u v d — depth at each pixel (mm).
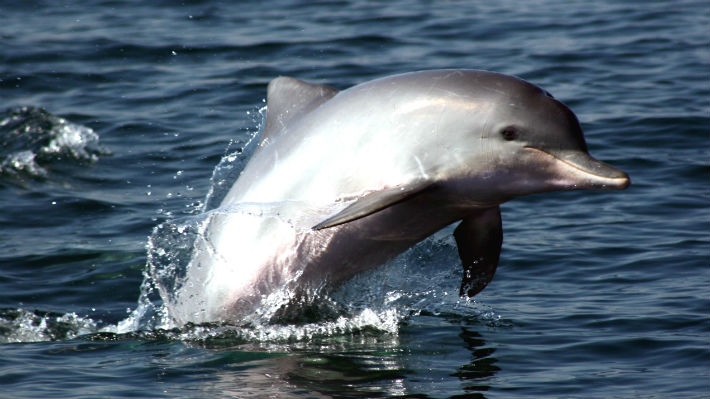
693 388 20672
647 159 40531
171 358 23094
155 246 26250
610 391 20641
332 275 24719
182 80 52781
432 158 22281
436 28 64188
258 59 56750
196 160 40688
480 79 22547
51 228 33625
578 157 21312
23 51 57781
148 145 42656
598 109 47281
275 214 24047
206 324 25531
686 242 31359
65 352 23656
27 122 43750
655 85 51219
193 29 63844
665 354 22859
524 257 30547
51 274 29531
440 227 23938
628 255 30469
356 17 67000
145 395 20328
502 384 21109
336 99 23875
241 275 24875
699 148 41719
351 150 23000
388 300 26031
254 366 22406
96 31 63156
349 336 24719
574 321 25344
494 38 61781
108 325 26016
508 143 21734
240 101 48938
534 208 35781
